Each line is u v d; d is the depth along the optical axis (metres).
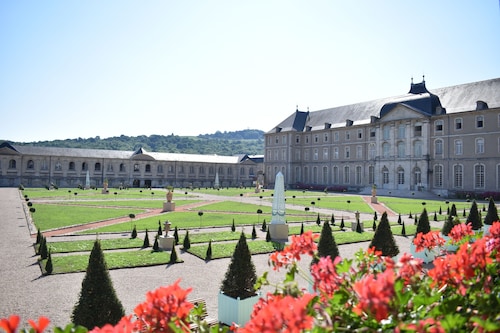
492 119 71.00
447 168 77.44
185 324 4.53
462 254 4.94
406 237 29.69
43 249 21.17
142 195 74.69
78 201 58.59
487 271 5.17
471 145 73.94
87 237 28.44
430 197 74.62
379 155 89.75
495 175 70.19
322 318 4.57
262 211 47.53
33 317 12.98
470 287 4.90
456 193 73.31
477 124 73.25
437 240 8.16
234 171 132.88
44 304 14.19
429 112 80.62
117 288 16.20
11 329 3.23
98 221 37.06
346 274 5.57
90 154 111.00
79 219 38.09
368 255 6.27
